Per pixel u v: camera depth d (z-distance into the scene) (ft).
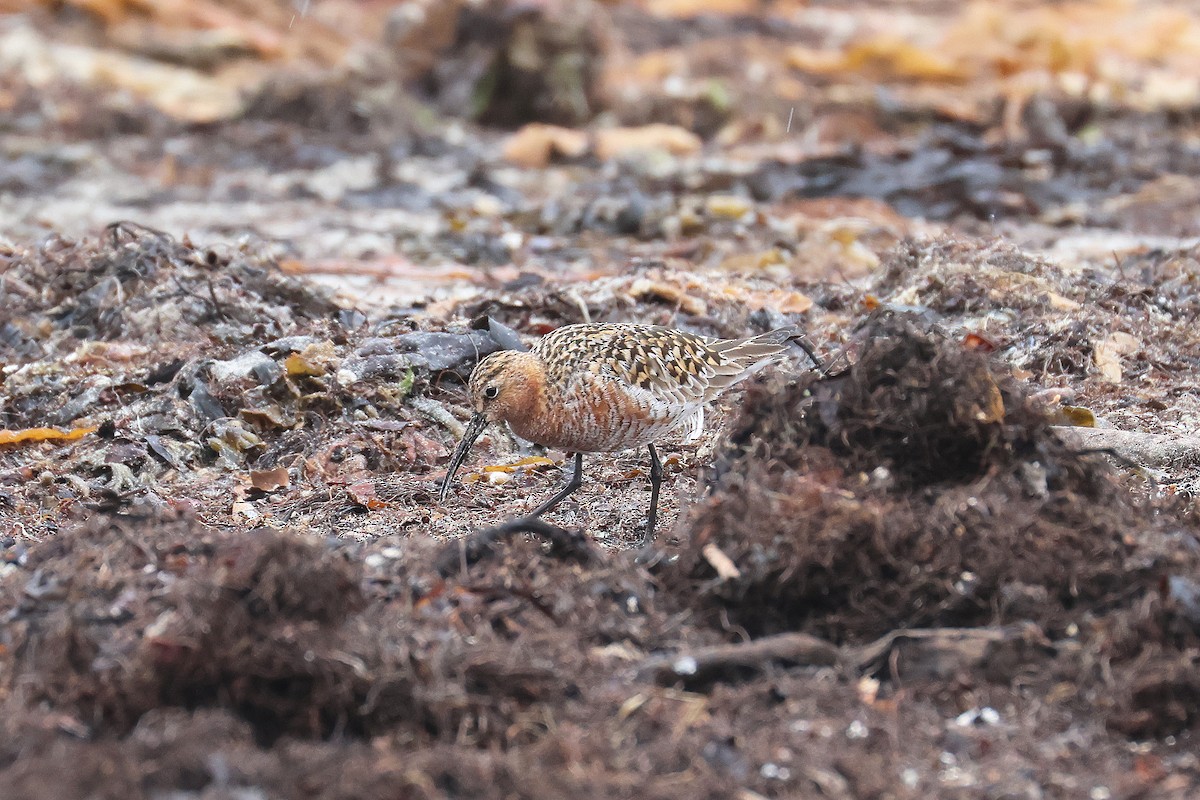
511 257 65.98
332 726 24.53
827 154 85.66
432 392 43.88
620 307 50.62
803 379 30.58
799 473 28.91
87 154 86.74
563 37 99.91
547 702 25.04
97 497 38.04
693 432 38.78
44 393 44.29
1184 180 83.46
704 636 27.17
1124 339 47.60
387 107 97.09
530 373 34.83
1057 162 85.87
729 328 49.26
